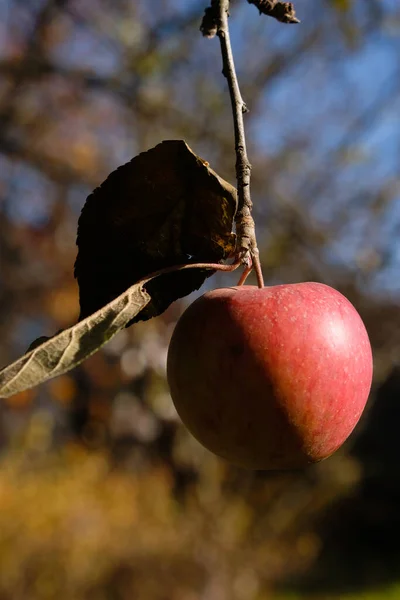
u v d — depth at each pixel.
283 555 1.52
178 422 1.32
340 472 1.62
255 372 0.40
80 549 1.16
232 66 0.42
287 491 1.56
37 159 1.31
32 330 2.12
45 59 1.15
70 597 1.14
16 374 0.37
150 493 1.36
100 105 1.71
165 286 0.43
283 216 1.28
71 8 1.25
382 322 1.41
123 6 1.29
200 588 1.27
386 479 2.17
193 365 0.41
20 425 1.67
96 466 1.35
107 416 1.45
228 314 0.41
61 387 1.59
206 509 1.38
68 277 1.94
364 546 2.15
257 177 1.29
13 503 1.16
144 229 0.43
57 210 1.94
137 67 1.07
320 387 0.41
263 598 1.47
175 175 0.42
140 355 1.25
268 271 1.31
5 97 1.28
